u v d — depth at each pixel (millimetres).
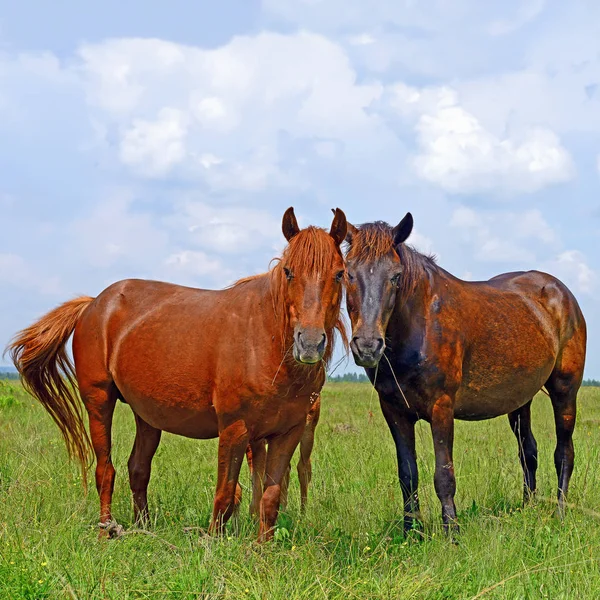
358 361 6391
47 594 4648
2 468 9070
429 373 6883
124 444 12078
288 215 6031
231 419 6164
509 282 8562
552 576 5336
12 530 5977
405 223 6836
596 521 6844
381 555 5754
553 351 8344
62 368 8016
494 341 7527
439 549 6031
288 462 6324
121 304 7422
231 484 6207
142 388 6859
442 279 7309
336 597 4703
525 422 8922
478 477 8656
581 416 18406
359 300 6539
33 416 16234
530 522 6781
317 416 8062
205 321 6516
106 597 4652
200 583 4926
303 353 5434
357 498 7754
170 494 8250
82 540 6062
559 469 8695
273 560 5434
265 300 6117
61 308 8023
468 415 7789
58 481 8477
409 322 6867
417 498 7098
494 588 5055
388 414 7250
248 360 6059
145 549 5992
